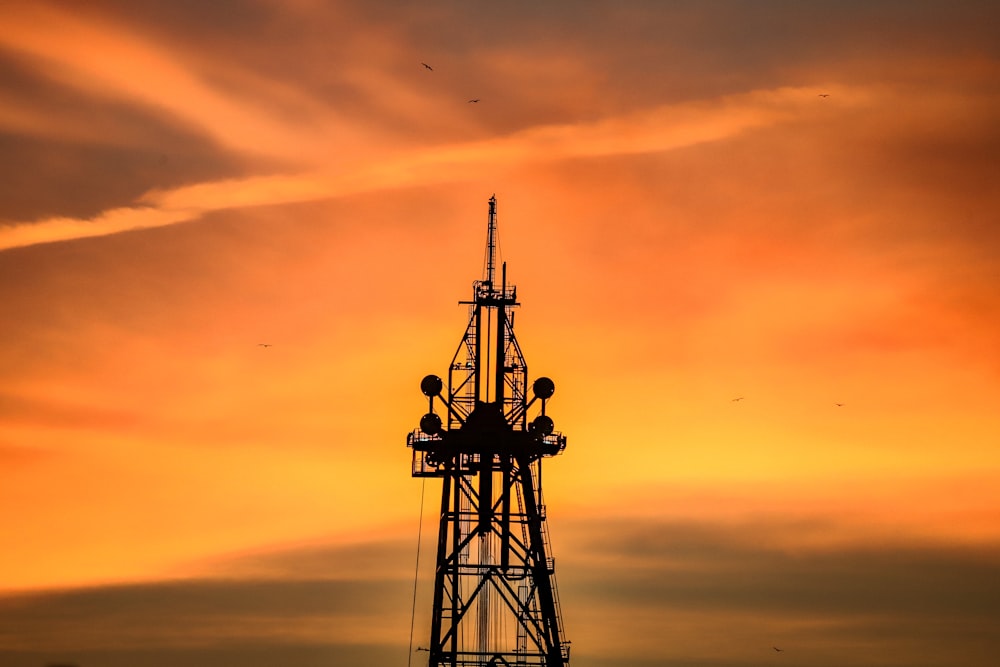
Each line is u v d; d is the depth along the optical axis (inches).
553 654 6535.4
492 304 7071.9
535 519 6776.6
